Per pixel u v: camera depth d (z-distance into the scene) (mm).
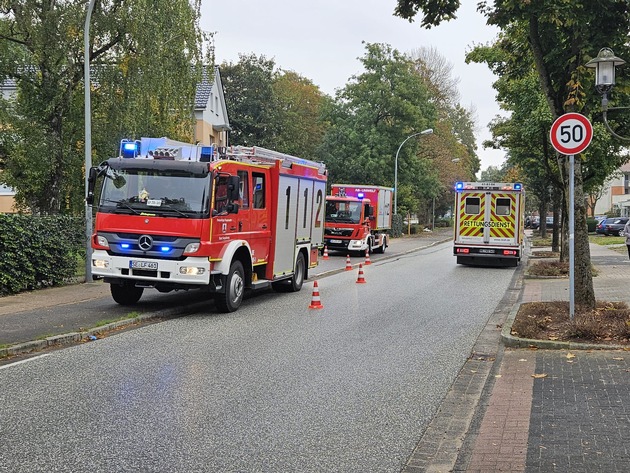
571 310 9969
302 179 15812
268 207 13984
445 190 70625
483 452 4863
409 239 51438
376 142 50500
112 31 20938
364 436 5434
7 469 4582
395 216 53594
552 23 10102
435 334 10320
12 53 21703
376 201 32750
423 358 8523
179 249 11422
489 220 24453
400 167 52844
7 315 11039
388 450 5098
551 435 5160
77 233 16031
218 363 8039
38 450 4969
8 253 13547
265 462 4805
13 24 21375
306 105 70562
